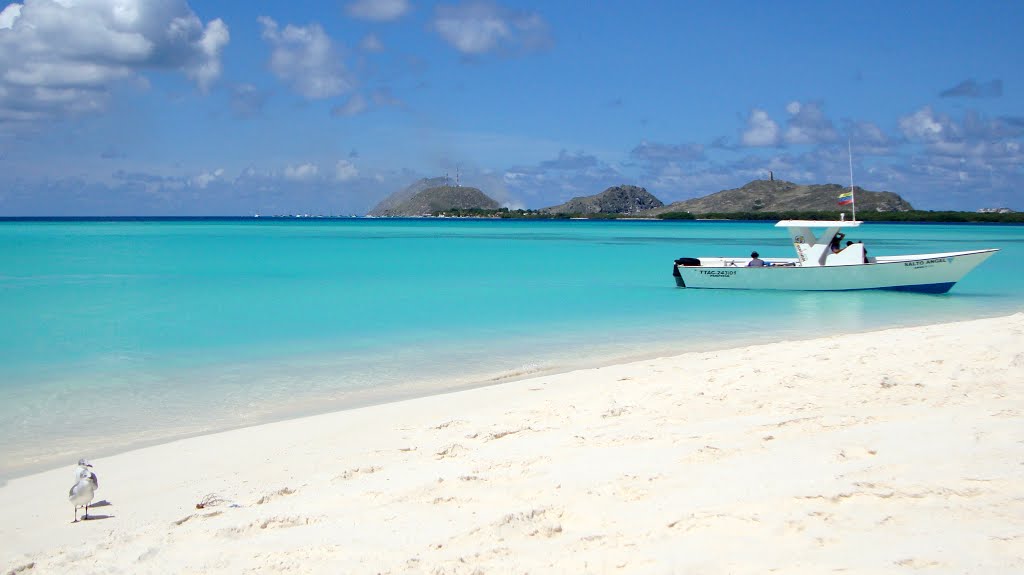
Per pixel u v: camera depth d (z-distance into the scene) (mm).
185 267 35438
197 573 4922
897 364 9680
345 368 13594
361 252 48750
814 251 26219
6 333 17203
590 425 8117
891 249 54844
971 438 6230
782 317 20219
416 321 19266
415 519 5656
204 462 7945
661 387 9703
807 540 4629
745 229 117625
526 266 37906
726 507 5246
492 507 5805
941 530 4613
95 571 5074
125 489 7180
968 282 29906
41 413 10453
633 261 42406
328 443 8484
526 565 4688
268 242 60344
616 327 18391
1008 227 128500
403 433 8711
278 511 6082
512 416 9023
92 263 37344
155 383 12367
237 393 11672
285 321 19125
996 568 4109
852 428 6941
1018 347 10102
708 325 18734
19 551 5684
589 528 5207
